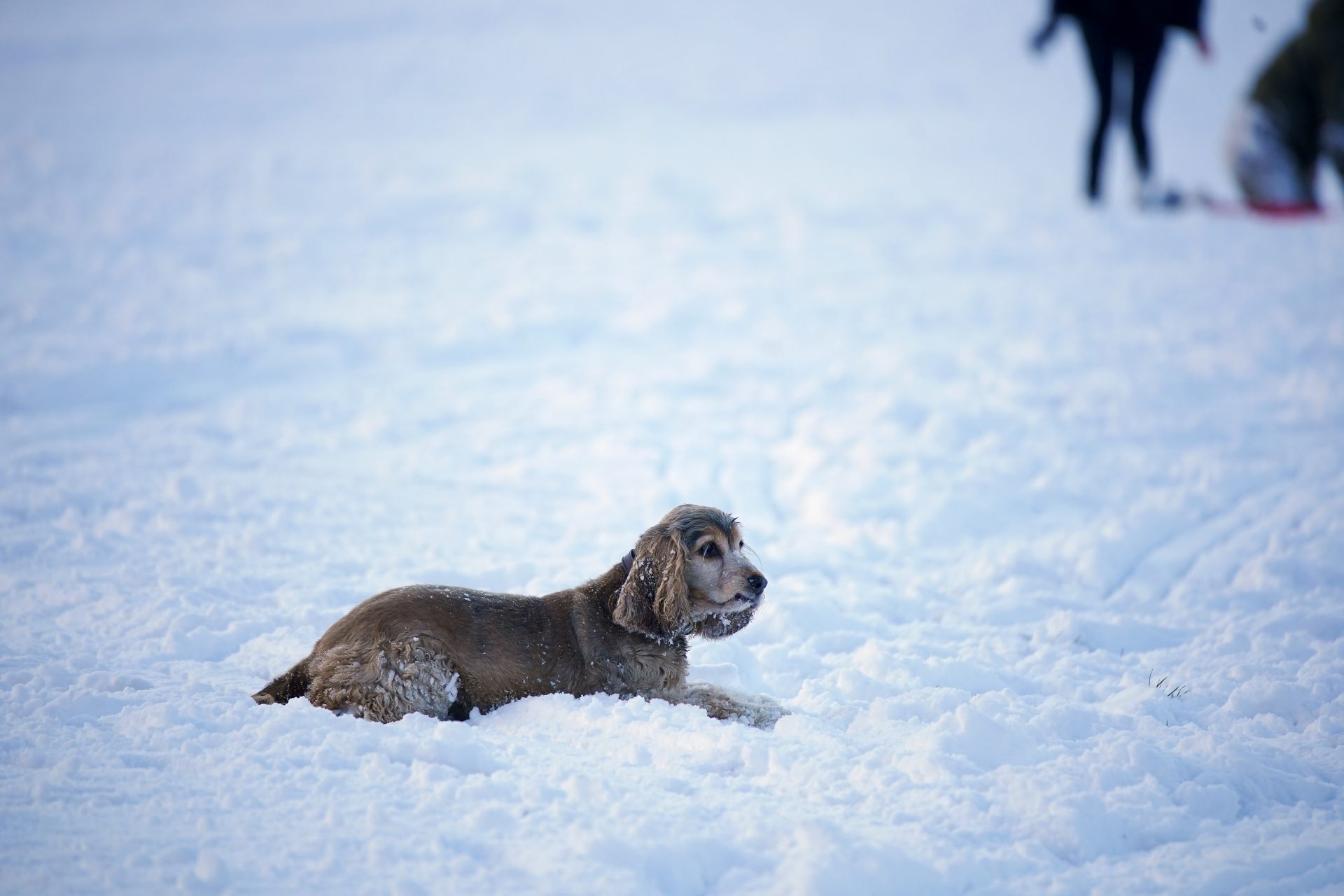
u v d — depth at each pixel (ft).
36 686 30.42
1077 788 25.08
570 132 180.45
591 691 31.22
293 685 29.78
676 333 88.48
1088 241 112.37
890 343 84.89
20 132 160.76
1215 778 26.37
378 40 273.54
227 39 267.39
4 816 22.50
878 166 157.69
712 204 133.59
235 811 23.03
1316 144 114.42
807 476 58.80
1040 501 55.57
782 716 30.40
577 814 23.17
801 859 21.38
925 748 26.86
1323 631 38.99
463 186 136.36
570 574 42.80
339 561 44.06
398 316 89.45
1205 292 93.50
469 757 25.63
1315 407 67.21
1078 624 39.47
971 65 264.11
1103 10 118.32
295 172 141.90
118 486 52.65
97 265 99.14
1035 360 79.05
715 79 236.22
